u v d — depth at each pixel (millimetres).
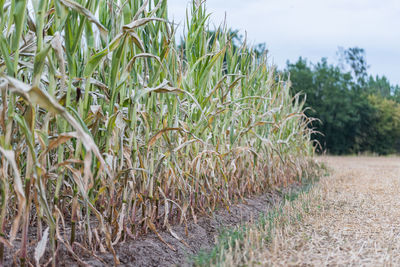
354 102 29281
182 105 3746
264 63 5625
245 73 5047
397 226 4051
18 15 2002
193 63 3818
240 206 4738
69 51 2318
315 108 26984
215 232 3646
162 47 3146
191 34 3836
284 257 2889
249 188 5312
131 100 2803
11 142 2256
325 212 4734
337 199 5730
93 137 2514
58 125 2299
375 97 32719
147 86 3049
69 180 2943
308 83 27328
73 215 2461
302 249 3105
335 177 8734
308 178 8148
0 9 2051
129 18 2762
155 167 3184
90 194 2604
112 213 2955
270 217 4230
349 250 3145
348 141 29266
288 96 7008
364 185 7473
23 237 2111
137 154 2969
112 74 2525
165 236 3219
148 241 3014
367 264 2781
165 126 3184
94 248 2676
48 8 2361
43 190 2100
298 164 7305
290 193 5965
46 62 2311
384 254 3035
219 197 4320
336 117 27734
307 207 4930
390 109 31438
